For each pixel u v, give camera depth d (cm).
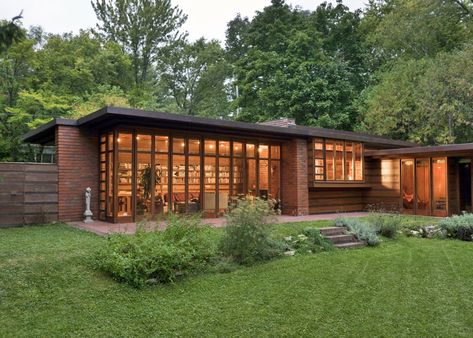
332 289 578
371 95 2212
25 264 573
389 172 1616
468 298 542
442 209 1452
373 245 937
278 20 2688
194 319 459
